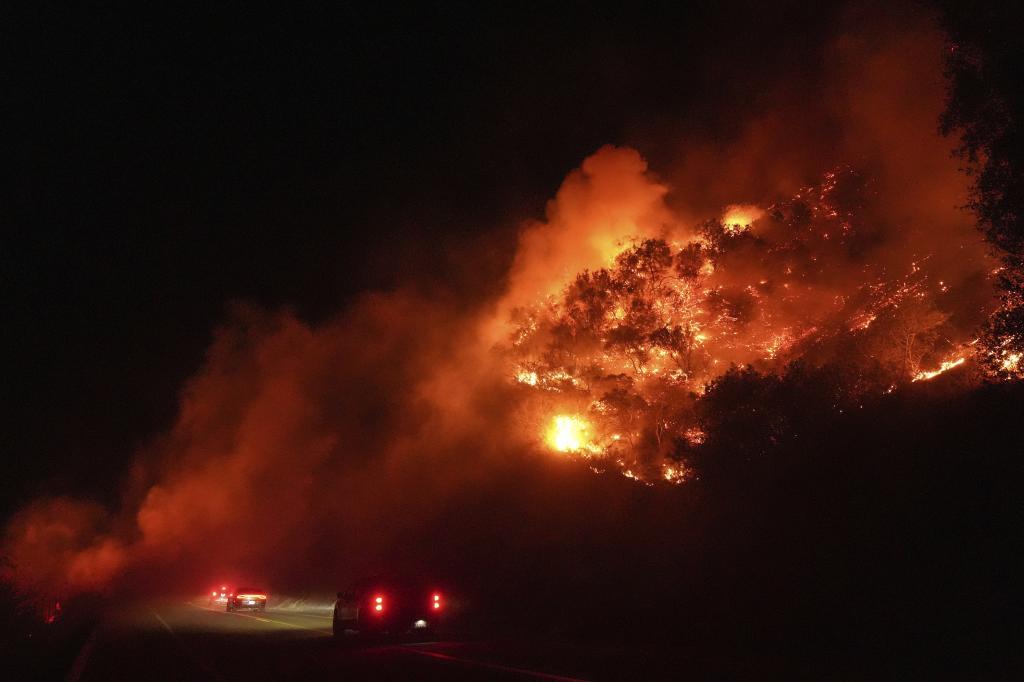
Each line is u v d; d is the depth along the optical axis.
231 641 25.73
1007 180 19.53
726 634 20.66
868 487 20.09
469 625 30.73
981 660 14.84
